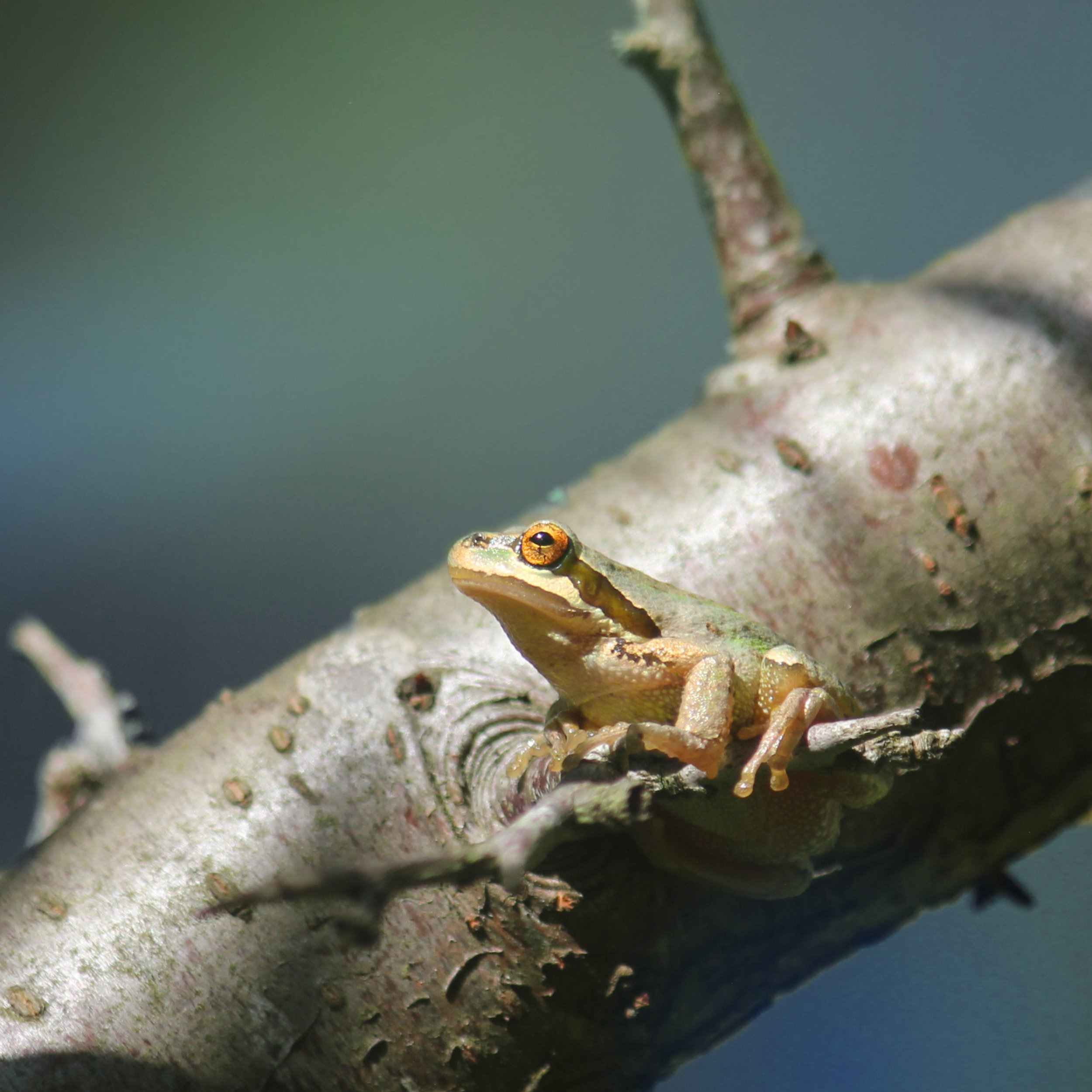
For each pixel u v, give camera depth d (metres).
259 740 0.52
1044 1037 0.76
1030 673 0.53
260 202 1.53
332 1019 0.51
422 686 0.52
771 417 0.54
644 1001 0.52
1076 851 0.86
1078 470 0.53
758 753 0.51
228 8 1.40
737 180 0.55
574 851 0.51
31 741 1.39
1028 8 1.44
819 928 0.52
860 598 0.53
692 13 0.56
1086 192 0.55
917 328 0.54
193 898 0.52
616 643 0.52
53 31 1.36
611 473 0.54
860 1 1.49
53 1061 0.51
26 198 1.45
